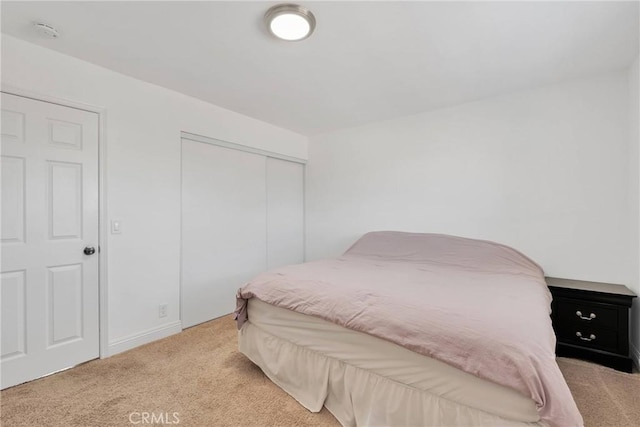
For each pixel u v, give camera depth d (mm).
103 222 2184
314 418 1548
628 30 1730
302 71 2258
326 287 1733
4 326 1782
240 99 2822
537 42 1859
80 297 2078
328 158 3930
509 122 2664
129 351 2270
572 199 2408
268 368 1871
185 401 1669
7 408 1588
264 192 3576
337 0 1489
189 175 2799
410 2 1504
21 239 1846
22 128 1849
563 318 2160
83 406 1610
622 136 2227
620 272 2238
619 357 1959
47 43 1884
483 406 1123
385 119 3381
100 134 2186
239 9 1569
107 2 1513
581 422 962
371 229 3545
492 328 1161
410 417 1296
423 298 1500
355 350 1485
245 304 2062
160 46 1922
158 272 2516
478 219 2818
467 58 2057
